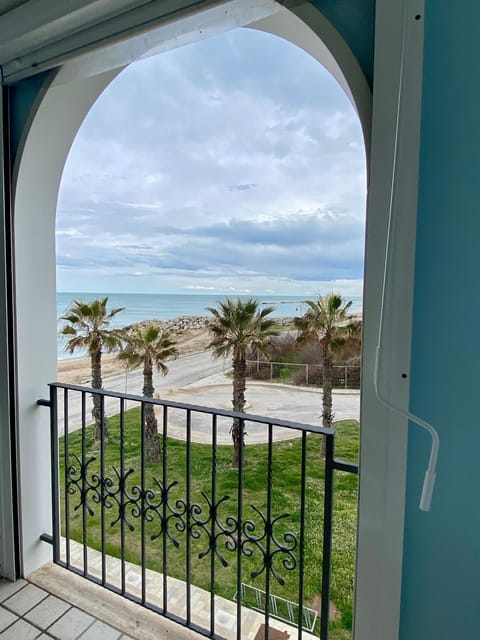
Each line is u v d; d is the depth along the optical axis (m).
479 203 0.73
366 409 0.83
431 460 0.71
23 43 1.25
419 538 0.80
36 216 1.48
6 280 1.42
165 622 1.28
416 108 0.75
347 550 2.95
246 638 1.85
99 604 1.35
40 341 1.52
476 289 0.74
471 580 0.77
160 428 7.40
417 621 0.81
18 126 1.40
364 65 0.82
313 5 0.87
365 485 0.83
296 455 6.16
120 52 1.17
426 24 0.75
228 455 6.30
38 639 1.20
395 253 0.78
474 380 0.75
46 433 1.55
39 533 1.53
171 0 1.00
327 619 1.09
